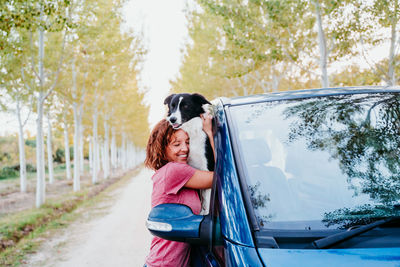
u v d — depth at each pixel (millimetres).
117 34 17266
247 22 10758
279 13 10125
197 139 2467
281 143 1849
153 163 2312
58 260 6309
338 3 9000
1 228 8406
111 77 21422
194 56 22047
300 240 1397
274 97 2184
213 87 22266
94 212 11664
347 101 2055
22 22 7730
